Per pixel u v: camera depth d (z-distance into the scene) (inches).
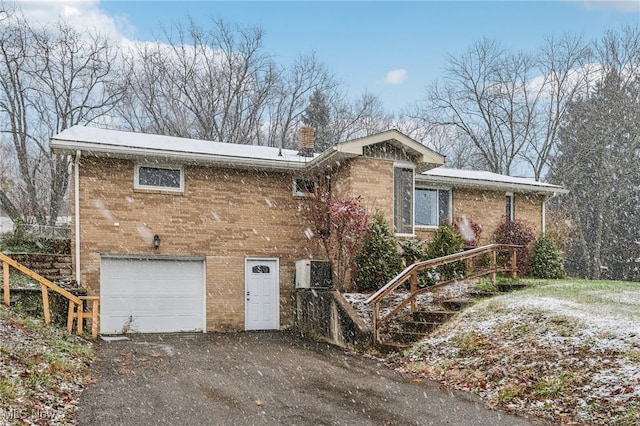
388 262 584.7
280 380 363.6
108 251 579.5
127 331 584.1
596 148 1325.0
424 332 454.0
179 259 613.0
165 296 605.9
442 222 655.1
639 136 1270.9
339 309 514.0
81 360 382.6
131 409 283.6
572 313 390.0
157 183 612.1
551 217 1224.2
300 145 719.1
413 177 660.1
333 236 628.7
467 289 546.6
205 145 681.6
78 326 485.4
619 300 420.5
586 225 1390.3
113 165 589.6
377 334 458.9
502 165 1429.6
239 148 705.0
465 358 378.0
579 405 282.5
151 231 600.1
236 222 641.0
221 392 327.9
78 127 657.0
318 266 618.5
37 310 489.7
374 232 589.9
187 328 612.4
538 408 290.2
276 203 663.1
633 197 1392.7
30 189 1130.7
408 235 646.5
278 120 1472.7
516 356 353.7
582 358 325.4
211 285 624.4
